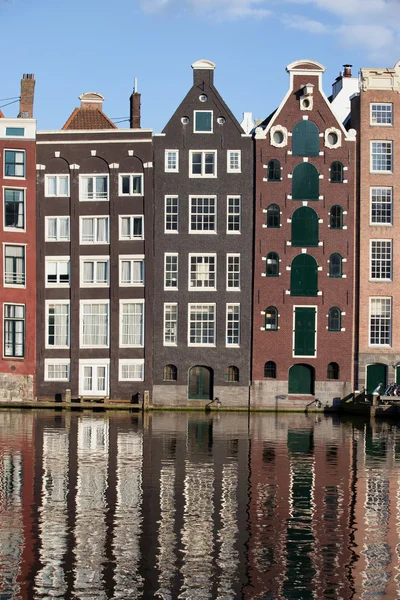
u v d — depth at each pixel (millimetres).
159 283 58781
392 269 59125
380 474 34531
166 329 58969
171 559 23703
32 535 25469
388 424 51594
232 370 58875
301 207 58906
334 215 58969
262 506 29094
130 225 59031
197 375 59125
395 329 58906
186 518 27469
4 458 36688
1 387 58656
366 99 59250
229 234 58875
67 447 39875
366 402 56438
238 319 58844
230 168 59031
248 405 58531
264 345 58594
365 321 58875
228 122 58938
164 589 21766
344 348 58750
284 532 26172
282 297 58719
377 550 24672
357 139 59469
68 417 53219
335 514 28234
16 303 58844
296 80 58844
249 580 22391
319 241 58781
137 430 46750
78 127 62500
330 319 58906
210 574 22734
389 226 59094
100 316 59125
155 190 58906
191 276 58969
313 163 58938
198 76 59062
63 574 22578
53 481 32219
